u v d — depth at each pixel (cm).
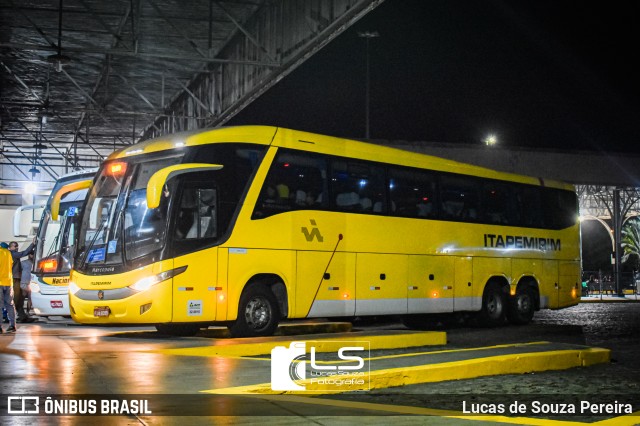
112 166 1533
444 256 1942
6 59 3247
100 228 1490
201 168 1427
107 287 1407
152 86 3622
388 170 1817
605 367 1308
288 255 1551
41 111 4131
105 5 2617
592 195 5931
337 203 1670
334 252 1645
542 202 2305
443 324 2223
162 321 1372
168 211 1398
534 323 2375
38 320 2233
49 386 838
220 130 1488
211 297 1421
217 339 1410
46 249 2125
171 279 1380
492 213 2120
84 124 4438
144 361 1053
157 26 2823
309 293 1586
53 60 2225
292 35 2319
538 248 2264
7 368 974
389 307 1773
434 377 1063
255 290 1504
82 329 1811
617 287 5625
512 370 1193
